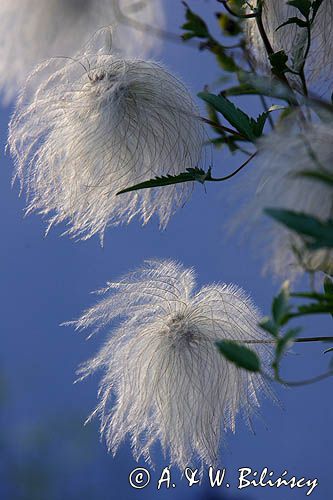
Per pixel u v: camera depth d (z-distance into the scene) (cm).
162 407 70
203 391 70
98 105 70
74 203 70
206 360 70
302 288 62
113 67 70
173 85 70
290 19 68
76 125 70
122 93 70
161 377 70
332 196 61
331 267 61
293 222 58
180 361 70
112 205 70
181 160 70
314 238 58
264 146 62
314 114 63
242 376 70
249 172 61
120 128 70
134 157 70
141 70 70
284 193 61
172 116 70
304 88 68
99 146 70
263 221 61
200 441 70
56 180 70
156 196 70
